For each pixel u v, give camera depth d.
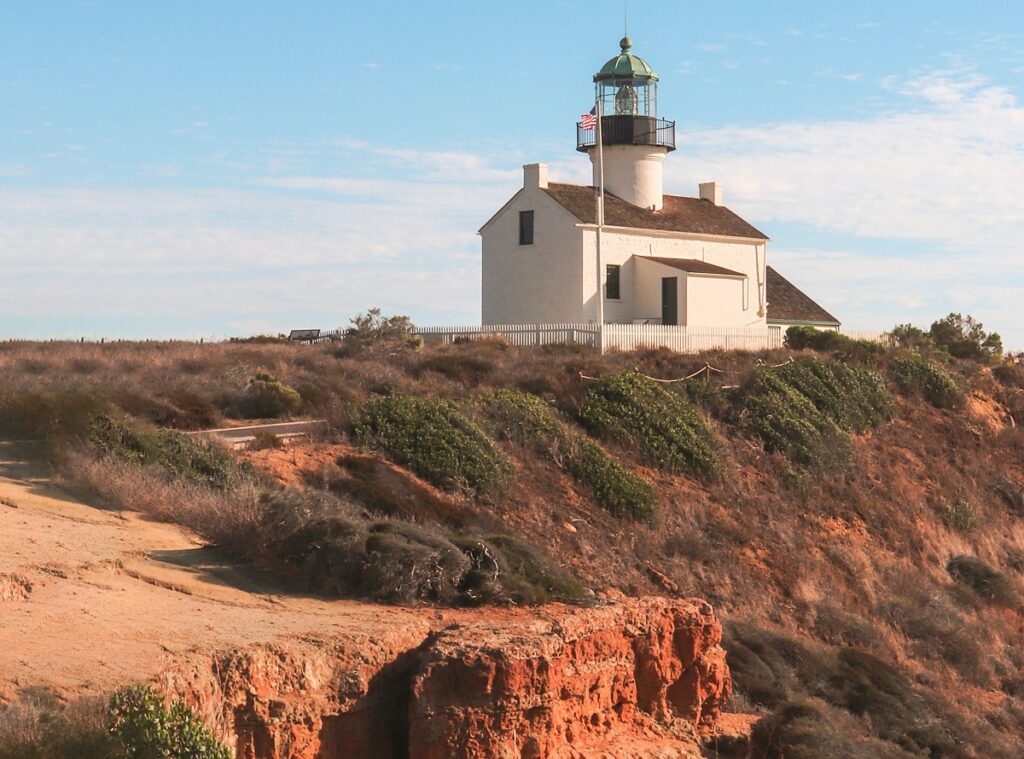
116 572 15.61
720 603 25.81
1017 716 24.61
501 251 53.44
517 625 15.10
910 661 25.95
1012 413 46.00
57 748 9.62
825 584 28.47
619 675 15.73
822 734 17.86
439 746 13.16
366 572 17.11
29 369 31.53
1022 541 36.88
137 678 11.49
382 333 44.50
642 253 52.81
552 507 27.31
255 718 12.34
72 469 20.14
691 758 15.72
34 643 12.14
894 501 35.03
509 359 40.34
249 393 30.47
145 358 35.56
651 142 55.25
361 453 26.30
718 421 36.28
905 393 43.50
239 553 17.70
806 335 49.75
